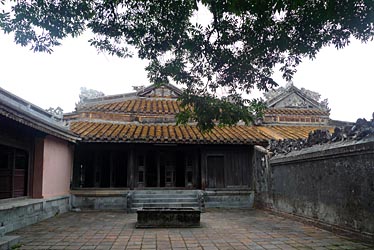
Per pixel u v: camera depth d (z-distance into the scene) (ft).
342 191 24.99
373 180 21.43
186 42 17.54
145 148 47.52
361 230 22.68
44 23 15.67
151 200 42.63
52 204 36.50
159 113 52.49
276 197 38.01
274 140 42.22
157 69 18.79
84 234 25.43
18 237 22.34
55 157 38.09
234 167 46.98
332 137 27.61
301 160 31.65
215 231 26.73
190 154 48.19
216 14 16.16
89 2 16.26
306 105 59.21
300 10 14.49
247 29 16.30
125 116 51.78
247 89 19.27
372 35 14.51
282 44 15.99
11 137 28.81
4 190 28.99
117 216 36.58
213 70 18.71
